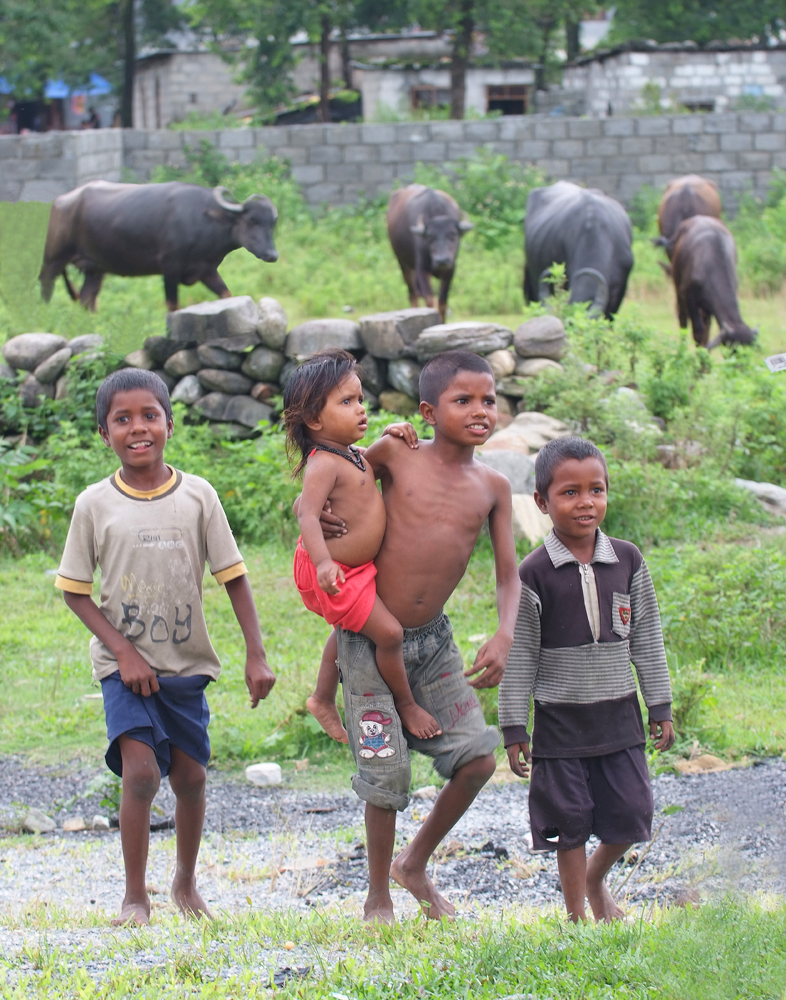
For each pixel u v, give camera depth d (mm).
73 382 19094
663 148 41938
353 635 5887
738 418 17344
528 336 18672
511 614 5949
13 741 11148
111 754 6566
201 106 65188
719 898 5660
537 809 6395
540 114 58344
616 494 15672
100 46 53750
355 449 6023
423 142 42094
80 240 22719
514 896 7426
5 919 6590
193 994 4656
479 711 6047
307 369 5738
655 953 4746
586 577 6422
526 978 4684
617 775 6398
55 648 13352
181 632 6648
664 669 6570
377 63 58531
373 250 35219
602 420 17266
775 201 40625
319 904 7250
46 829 9477
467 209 39062
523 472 15867
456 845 8391
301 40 60969
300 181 42375
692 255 23500
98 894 7613
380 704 5824
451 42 51781
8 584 15336
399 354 18719
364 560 5805
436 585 5875
